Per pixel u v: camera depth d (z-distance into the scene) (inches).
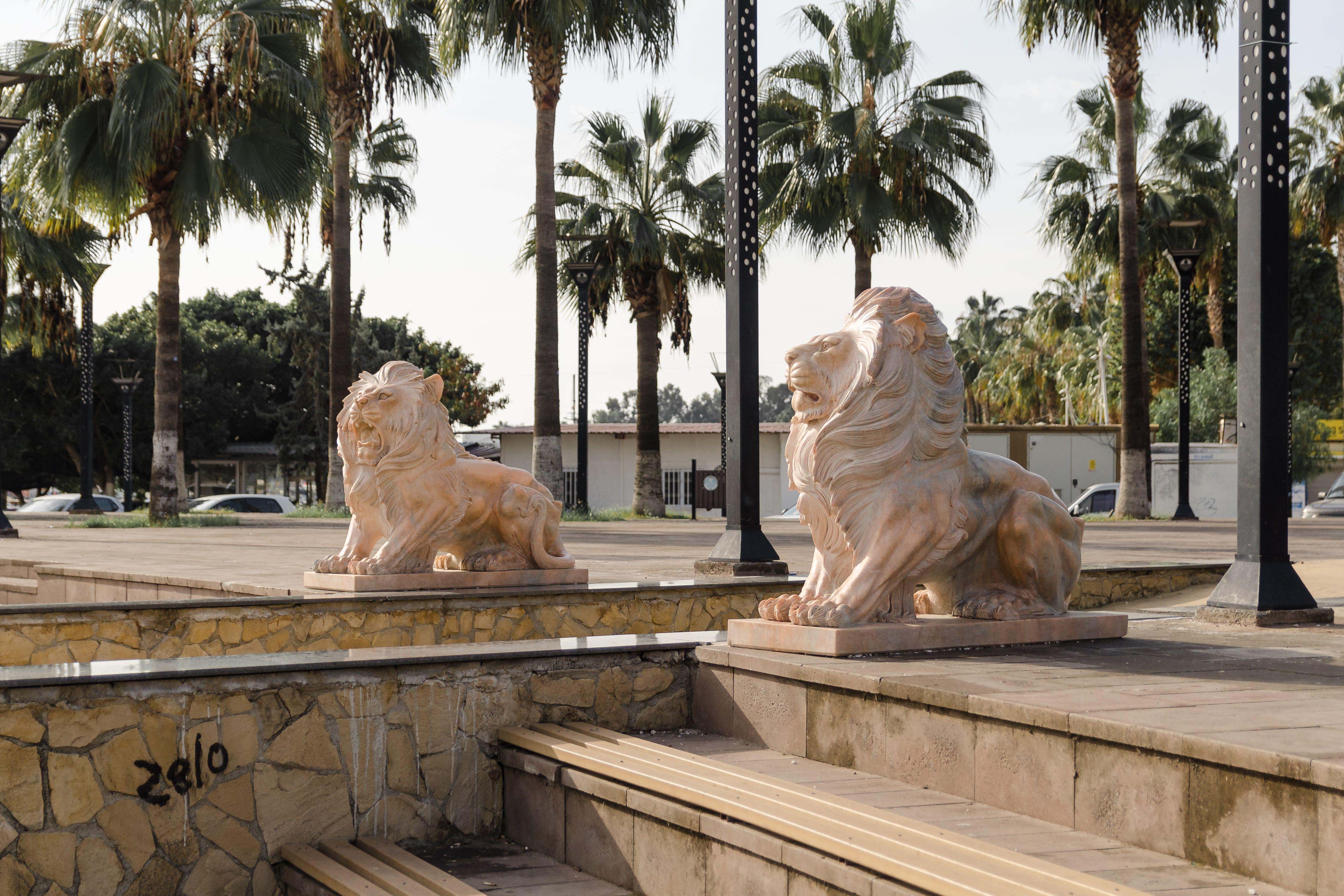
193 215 805.2
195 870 177.3
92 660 273.1
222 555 503.5
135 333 1813.5
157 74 759.1
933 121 1012.5
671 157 1146.7
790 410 4178.2
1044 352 2356.1
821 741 181.6
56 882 167.9
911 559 199.8
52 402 1713.8
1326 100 1376.7
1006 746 150.3
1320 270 1571.1
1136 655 196.7
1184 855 127.3
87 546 587.8
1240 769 121.0
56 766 168.6
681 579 356.2
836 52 1057.5
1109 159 1226.6
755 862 141.4
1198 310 1579.7
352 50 952.9
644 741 187.9
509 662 200.2
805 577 366.9
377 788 190.4
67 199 779.4
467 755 197.2
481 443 1763.0
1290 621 249.1
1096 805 137.9
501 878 172.9
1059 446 1619.1
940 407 204.1
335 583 301.0
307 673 185.6
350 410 305.0
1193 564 417.4
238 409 1887.3
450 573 304.5
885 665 183.5
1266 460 256.1
